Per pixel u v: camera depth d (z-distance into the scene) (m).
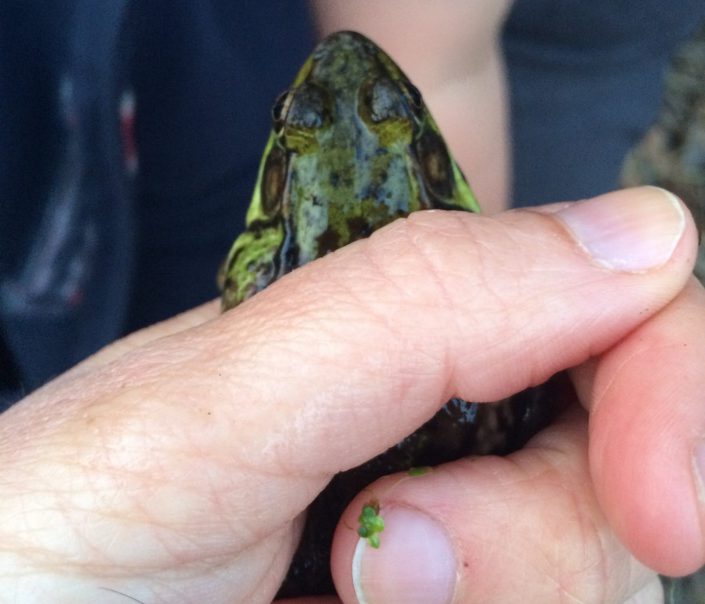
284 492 0.14
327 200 0.15
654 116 0.39
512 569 0.15
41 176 0.23
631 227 0.14
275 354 0.13
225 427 0.13
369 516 0.15
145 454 0.13
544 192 0.37
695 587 0.26
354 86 0.15
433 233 0.14
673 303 0.14
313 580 0.16
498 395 0.14
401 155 0.15
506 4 0.29
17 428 0.14
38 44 0.21
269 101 0.26
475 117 0.29
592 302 0.14
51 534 0.13
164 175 0.26
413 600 0.15
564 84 0.38
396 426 0.14
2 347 0.24
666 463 0.14
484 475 0.15
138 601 0.14
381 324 0.13
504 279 0.14
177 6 0.23
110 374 0.14
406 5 0.26
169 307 0.29
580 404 0.16
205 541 0.14
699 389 0.14
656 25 0.38
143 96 0.24
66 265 0.23
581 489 0.15
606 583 0.15
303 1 0.25
